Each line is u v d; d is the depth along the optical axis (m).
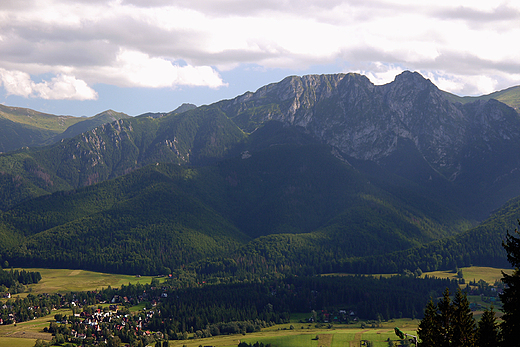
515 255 108.12
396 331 124.81
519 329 105.12
